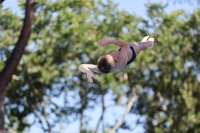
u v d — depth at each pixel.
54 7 77.69
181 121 90.75
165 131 92.62
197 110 90.50
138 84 87.94
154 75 88.81
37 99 85.62
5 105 84.50
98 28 79.94
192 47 88.31
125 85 86.50
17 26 79.56
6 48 80.06
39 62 81.31
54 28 78.75
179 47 87.00
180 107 90.94
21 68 81.31
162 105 90.69
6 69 60.22
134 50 28.30
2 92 59.81
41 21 77.88
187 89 89.50
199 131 90.31
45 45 79.88
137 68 84.75
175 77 89.38
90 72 27.12
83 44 78.25
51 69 81.50
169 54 86.81
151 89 90.25
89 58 80.44
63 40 79.31
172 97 91.12
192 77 90.19
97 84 85.88
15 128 84.19
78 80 86.56
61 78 85.19
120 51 27.69
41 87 84.12
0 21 79.56
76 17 78.06
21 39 60.97
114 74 85.38
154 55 86.12
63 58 81.44
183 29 87.00
